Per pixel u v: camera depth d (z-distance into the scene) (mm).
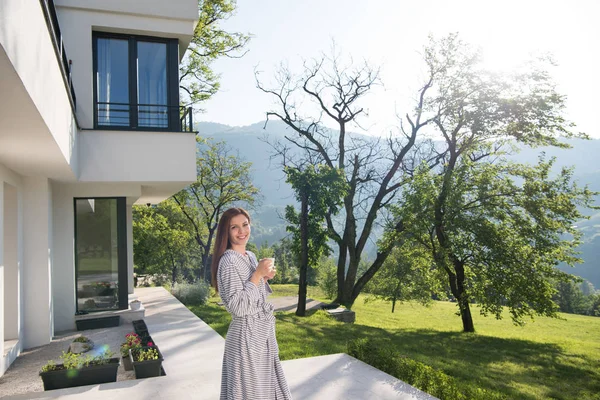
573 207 17516
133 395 5355
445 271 19641
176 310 12930
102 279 11352
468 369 11836
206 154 28703
